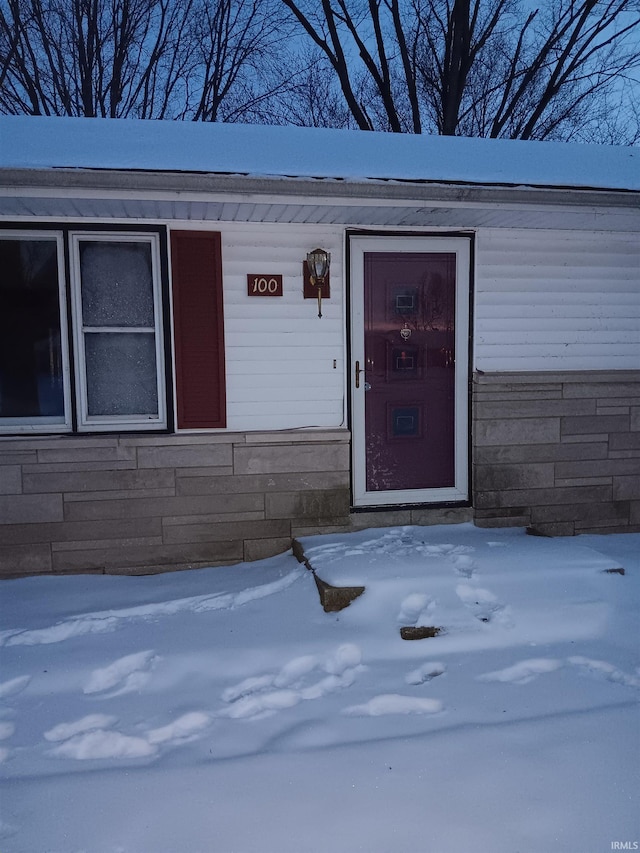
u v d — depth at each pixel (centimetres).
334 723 282
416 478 516
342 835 218
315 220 462
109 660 341
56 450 454
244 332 475
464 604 379
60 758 265
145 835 220
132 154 405
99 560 465
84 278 461
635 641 355
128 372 473
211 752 265
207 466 473
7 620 395
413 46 1745
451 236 498
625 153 527
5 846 217
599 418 527
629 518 539
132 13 1719
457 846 212
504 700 298
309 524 489
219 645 354
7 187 373
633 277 524
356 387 500
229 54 1800
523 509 521
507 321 510
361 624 369
